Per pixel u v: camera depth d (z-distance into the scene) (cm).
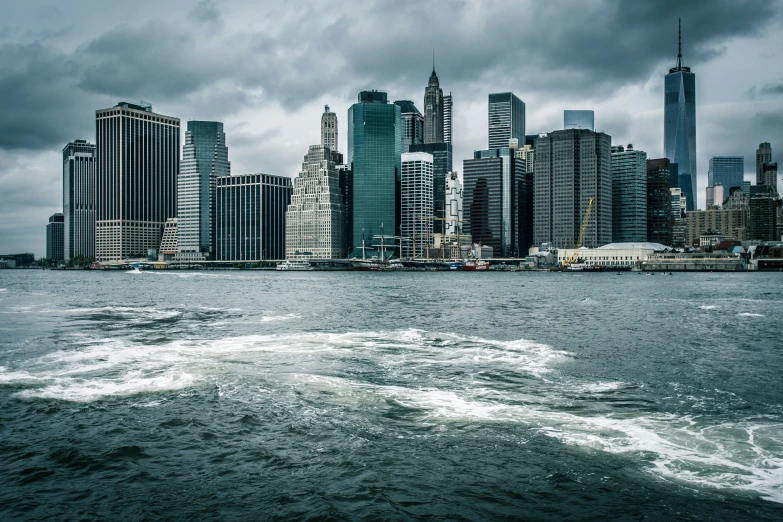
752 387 4666
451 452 3197
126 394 4316
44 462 3111
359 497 2716
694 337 7594
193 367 5266
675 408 4006
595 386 4641
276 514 2580
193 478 2922
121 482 2883
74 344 6706
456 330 8225
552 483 2823
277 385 4584
